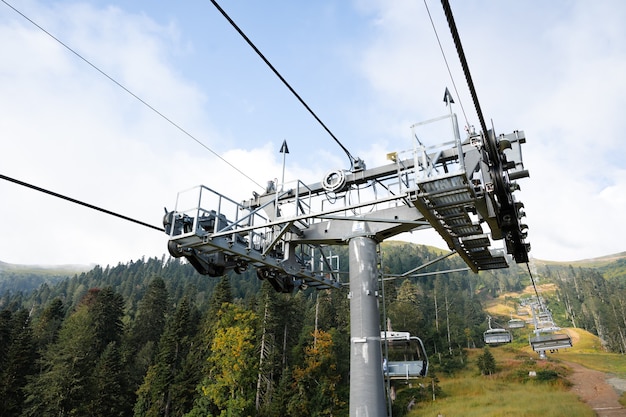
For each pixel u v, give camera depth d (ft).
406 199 35.32
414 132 31.45
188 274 590.55
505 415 151.23
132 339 233.35
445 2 13.73
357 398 38.55
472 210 38.70
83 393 164.55
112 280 606.14
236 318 169.17
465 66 17.24
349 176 45.14
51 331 229.66
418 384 202.28
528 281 625.00
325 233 47.21
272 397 168.45
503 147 31.99
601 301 422.82
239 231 38.65
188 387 158.40
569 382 191.21
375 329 40.91
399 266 460.14
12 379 161.99
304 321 254.27
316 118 33.12
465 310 358.64
